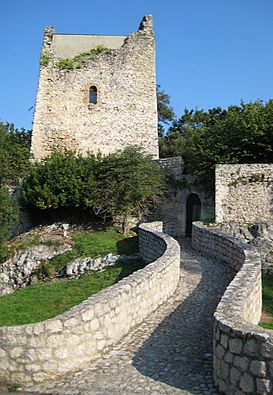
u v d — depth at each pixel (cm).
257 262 847
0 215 1716
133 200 1850
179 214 2055
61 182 1898
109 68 2430
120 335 651
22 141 2738
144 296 750
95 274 1345
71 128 2362
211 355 578
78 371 559
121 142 2380
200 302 836
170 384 504
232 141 2052
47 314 894
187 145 2864
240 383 444
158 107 4234
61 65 2400
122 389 500
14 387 537
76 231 1856
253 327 462
